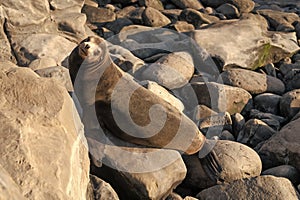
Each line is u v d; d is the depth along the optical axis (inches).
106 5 431.5
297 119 258.4
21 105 185.3
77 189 172.4
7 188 121.8
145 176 203.3
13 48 315.6
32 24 335.9
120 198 212.2
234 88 302.0
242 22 386.3
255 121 271.1
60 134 179.3
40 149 166.9
